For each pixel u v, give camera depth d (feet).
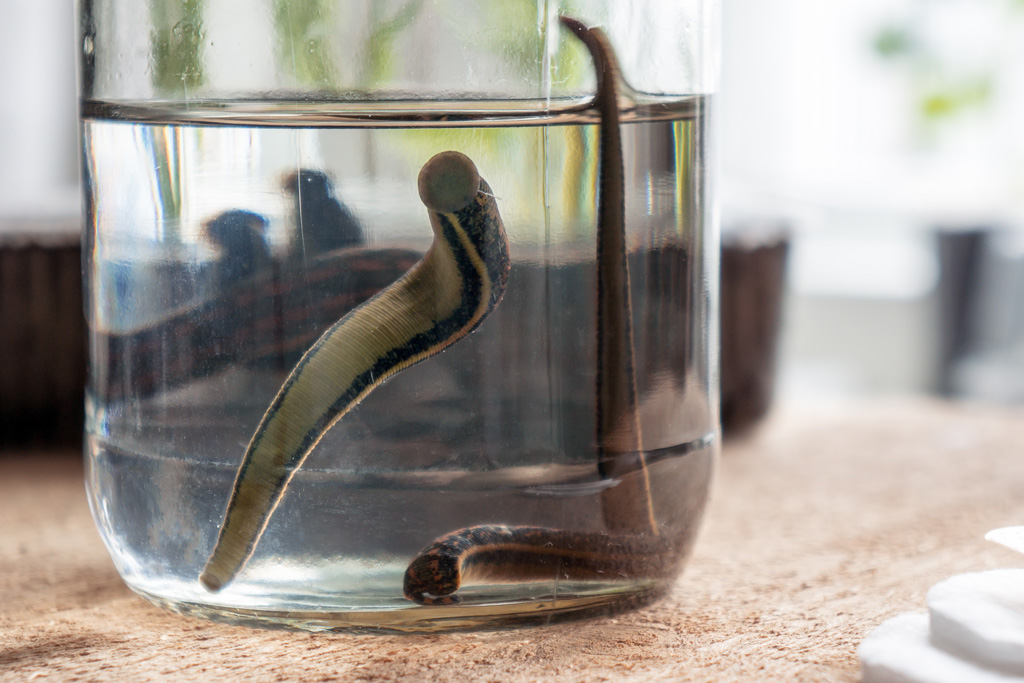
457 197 0.92
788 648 1.00
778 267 1.73
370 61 0.97
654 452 1.02
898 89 3.73
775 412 1.81
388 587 0.97
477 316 0.96
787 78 3.78
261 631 1.03
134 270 1.00
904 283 3.73
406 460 0.96
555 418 0.98
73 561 1.18
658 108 1.01
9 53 3.00
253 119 0.96
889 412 1.90
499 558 0.97
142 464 1.00
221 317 0.97
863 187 3.65
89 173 1.05
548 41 0.97
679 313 1.03
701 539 1.24
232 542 0.97
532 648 1.00
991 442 1.63
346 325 0.95
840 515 1.30
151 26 1.00
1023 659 0.91
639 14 0.99
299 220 0.96
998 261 2.93
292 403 0.96
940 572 1.14
